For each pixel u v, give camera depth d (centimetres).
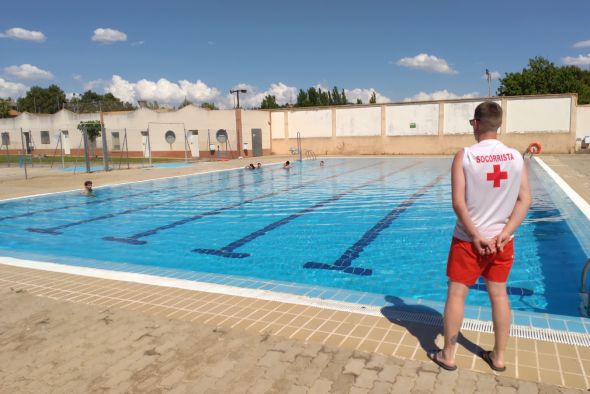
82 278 451
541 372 247
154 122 2980
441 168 1888
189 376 256
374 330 308
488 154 241
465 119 2711
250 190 1320
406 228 785
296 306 359
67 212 1007
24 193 1236
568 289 471
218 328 317
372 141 2952
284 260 610
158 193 1281
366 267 571
